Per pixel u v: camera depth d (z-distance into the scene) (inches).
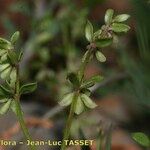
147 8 12.8
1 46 6.5
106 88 15.5
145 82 14.2
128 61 15.2
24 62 19.8
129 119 17.7
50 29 19.8
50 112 15.3
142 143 7.5
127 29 6.5
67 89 15.6
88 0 13.3
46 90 19.6
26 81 19.7
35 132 13.9
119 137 16.8
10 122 14.9
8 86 6.6
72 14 19.5
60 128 14.6
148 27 12.8
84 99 6.6
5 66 6.5
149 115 16.8
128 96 15.0
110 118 17.8
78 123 12.5
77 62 19.4
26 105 17.2
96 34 6.6
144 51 12.9
